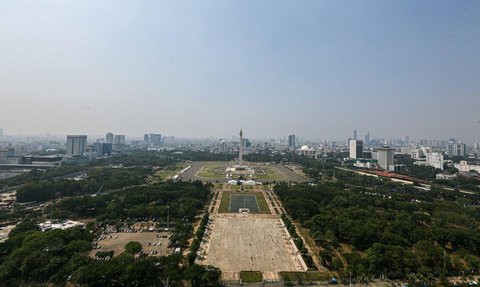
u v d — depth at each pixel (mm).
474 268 129875
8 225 185375
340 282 117562
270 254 143500
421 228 166000
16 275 113500
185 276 109438
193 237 164000
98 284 105375
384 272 123438
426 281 117812
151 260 117500
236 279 118938
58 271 114688
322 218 177250
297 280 118062
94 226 177500
